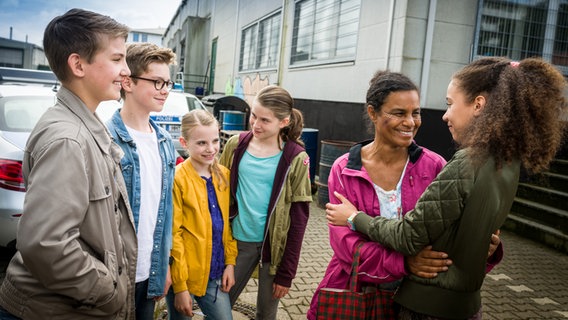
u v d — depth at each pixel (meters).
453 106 1.59
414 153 1.81
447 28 6.25
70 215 1.26
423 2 6.18
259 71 13.18
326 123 8.55
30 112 4.25
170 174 2.00
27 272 1.36
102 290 1.34
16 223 3.48
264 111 2.15
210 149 2.10
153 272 1.92
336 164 1.91
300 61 10.15
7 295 1.39
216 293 2.16
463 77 1.56
